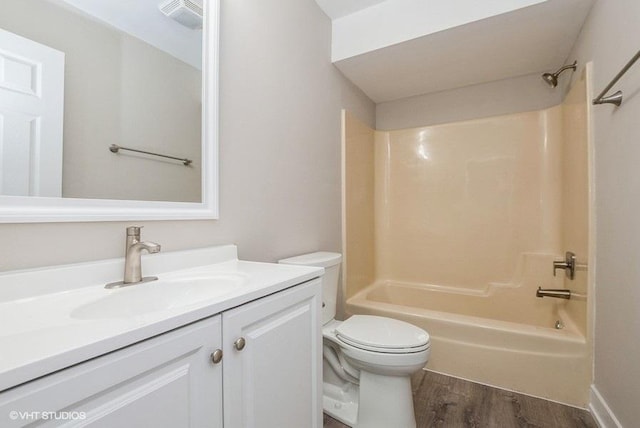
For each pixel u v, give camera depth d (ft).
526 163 7.57
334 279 5.44
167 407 1.82
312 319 3.30
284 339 2.84
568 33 5.63
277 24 5.03
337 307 6.88
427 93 8.68
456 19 5.43
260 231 4.63
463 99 8.36
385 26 6.12
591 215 4.85
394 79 7.66
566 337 4.97
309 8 5.93
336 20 6.69
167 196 3.38
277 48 5.03
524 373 5.18
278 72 5.04
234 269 3.42
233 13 4.18
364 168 8.38
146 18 3.26
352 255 7.52
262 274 3.13
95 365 1.49
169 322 1.81
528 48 6.19
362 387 4.38
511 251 7.68
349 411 4.65
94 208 2.75
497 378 5.36
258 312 2.52
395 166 9.11
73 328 1.67
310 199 5.93
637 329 3.49
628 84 3.69
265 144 4.74
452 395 5.16
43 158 2.48
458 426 4.42
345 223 7.18
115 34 3.01
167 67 3.41
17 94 2.36
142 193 3.16
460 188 8.29
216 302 2.13
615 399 4.02
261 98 4.66
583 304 5.09
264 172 4.72
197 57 3.67
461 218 8.26
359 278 7.89
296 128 5.51
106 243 2.84
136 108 3.14
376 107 9.46
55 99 2.57
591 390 4.70
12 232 2.28
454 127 8.38
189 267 3.43
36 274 2.32
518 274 7.53
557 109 7.23
